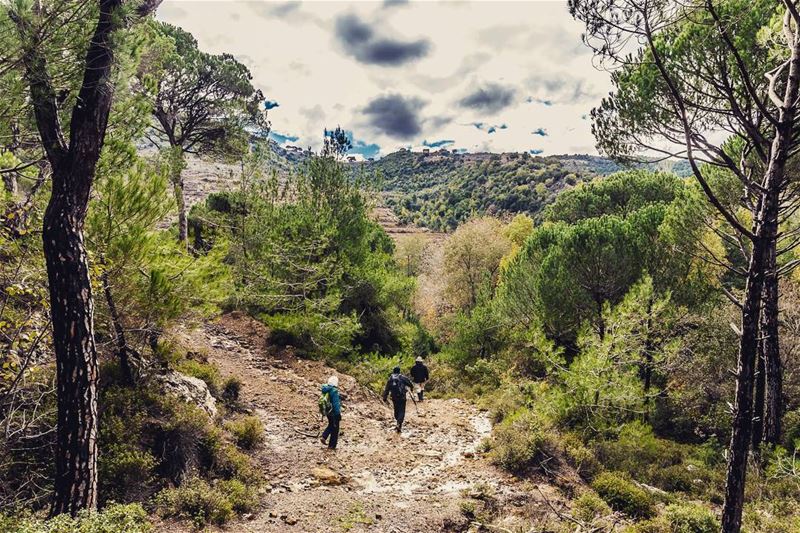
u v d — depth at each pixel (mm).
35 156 6746
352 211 18703
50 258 5359
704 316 14438
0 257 6848
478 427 12805
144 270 8258
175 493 6785
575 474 9945
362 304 19094
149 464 7039
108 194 7484
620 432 12031
